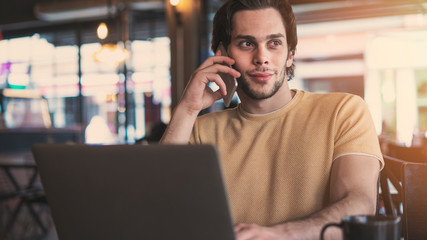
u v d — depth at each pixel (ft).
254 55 4.12
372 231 2.19
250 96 4.20
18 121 31.68
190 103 4.52
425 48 30.89
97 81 37.19
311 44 35.22
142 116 35.32
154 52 35.45
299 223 2.96
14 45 38.50
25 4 33.40
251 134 4.42
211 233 2.31
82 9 29.12
